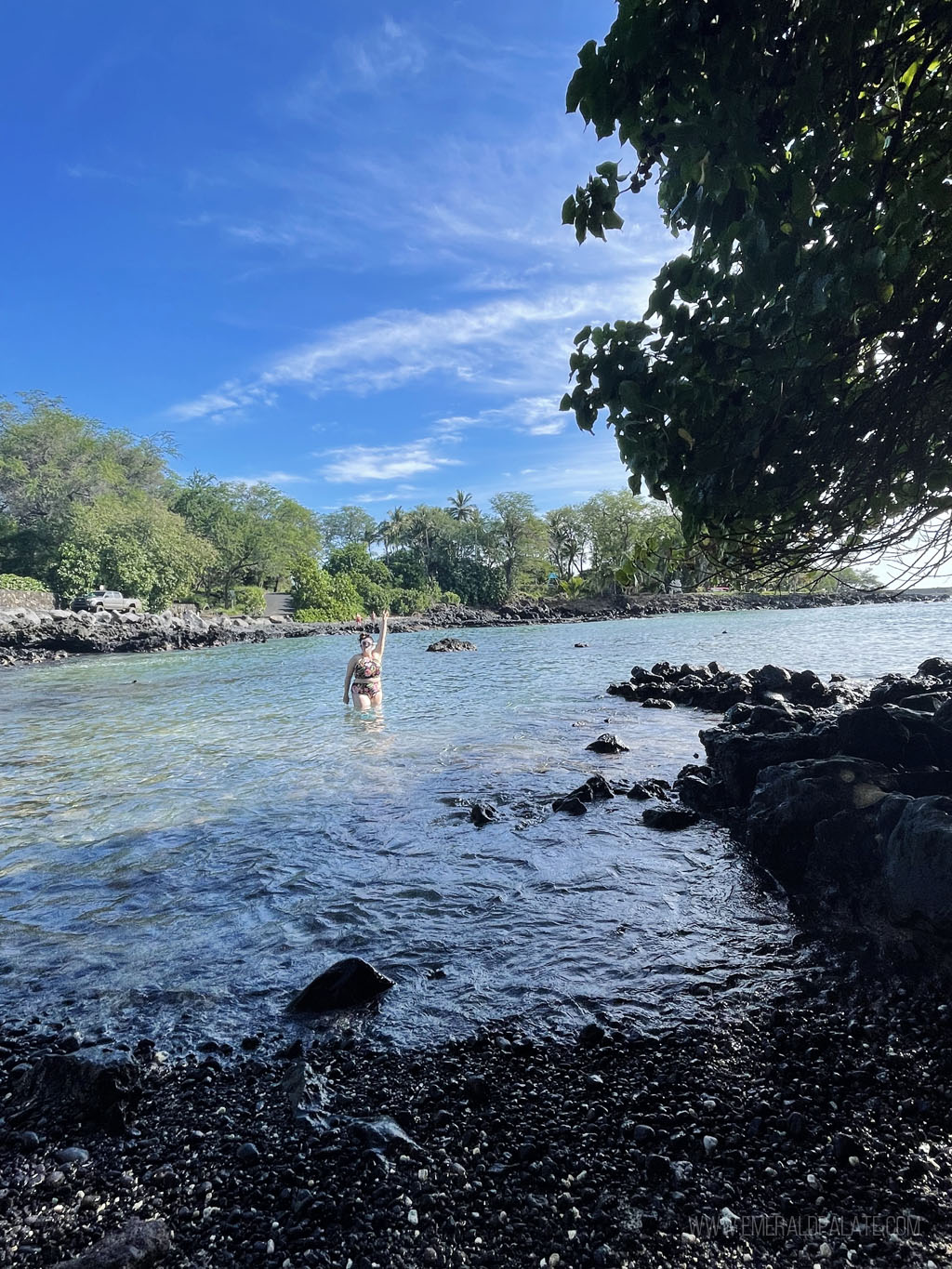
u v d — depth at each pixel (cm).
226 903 484
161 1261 211
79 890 516
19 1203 238
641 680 1470
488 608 8706
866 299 288
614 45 287
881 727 533
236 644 4362
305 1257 210
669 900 452
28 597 5131
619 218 336
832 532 401
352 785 777
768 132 292
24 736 1184
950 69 281
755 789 549
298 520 10531
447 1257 208
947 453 365
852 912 401
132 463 9206
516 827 611
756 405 340
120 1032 338
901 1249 200
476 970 378
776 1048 296
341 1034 326
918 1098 260
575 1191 229
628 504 8681
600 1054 299
